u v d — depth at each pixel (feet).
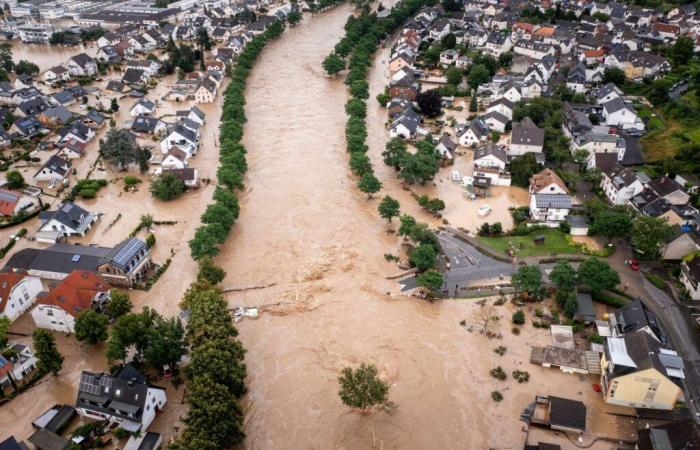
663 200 410.11
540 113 577.43
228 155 495.82
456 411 277.23
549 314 334.65
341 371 299.99
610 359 275.80
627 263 376.27
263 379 296.71
